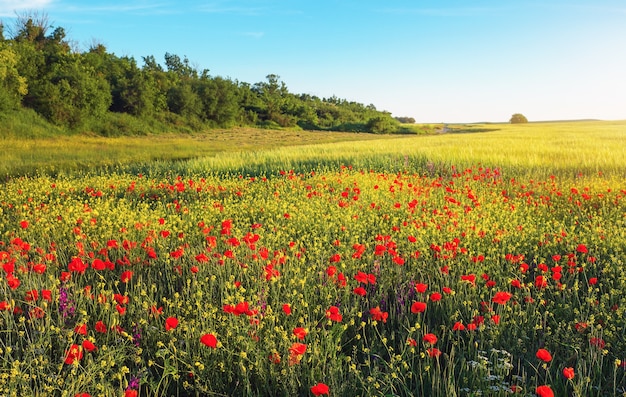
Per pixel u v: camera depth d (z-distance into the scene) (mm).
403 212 9211
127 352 3836
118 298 4000
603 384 3473
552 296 4887
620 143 25984
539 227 7887
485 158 18016
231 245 6035
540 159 17703
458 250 5707
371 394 3182
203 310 4348
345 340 4203
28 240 6957
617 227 7645
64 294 4398
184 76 98625
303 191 11703
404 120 197125
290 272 5379
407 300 4793
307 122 109062
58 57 56750
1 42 50156
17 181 14188
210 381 3465
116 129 54438
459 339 4133
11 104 44969
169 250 6531
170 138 57688
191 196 12070
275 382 3387
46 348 3785
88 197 11961
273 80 124812
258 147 39219
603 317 4344
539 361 3658
